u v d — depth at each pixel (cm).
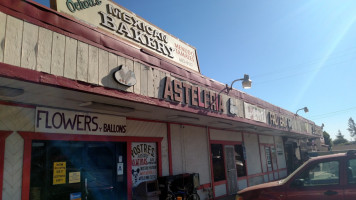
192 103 800
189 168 1068
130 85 604
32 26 450
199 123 1123
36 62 445
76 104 643
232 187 1327
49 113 649
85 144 725
